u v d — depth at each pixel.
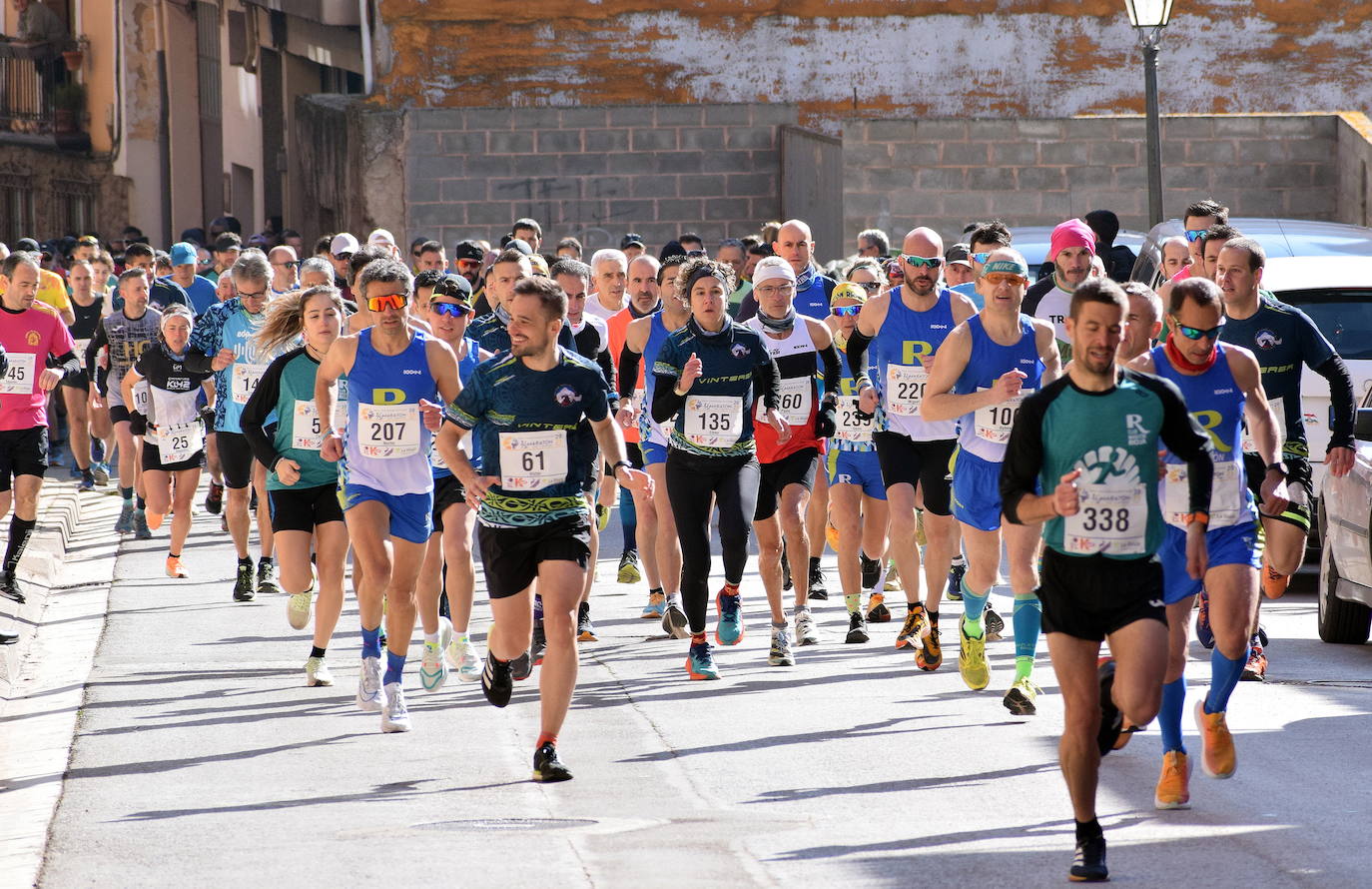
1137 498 17.69
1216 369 21.83
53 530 46.84
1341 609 31.80
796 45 77.94
